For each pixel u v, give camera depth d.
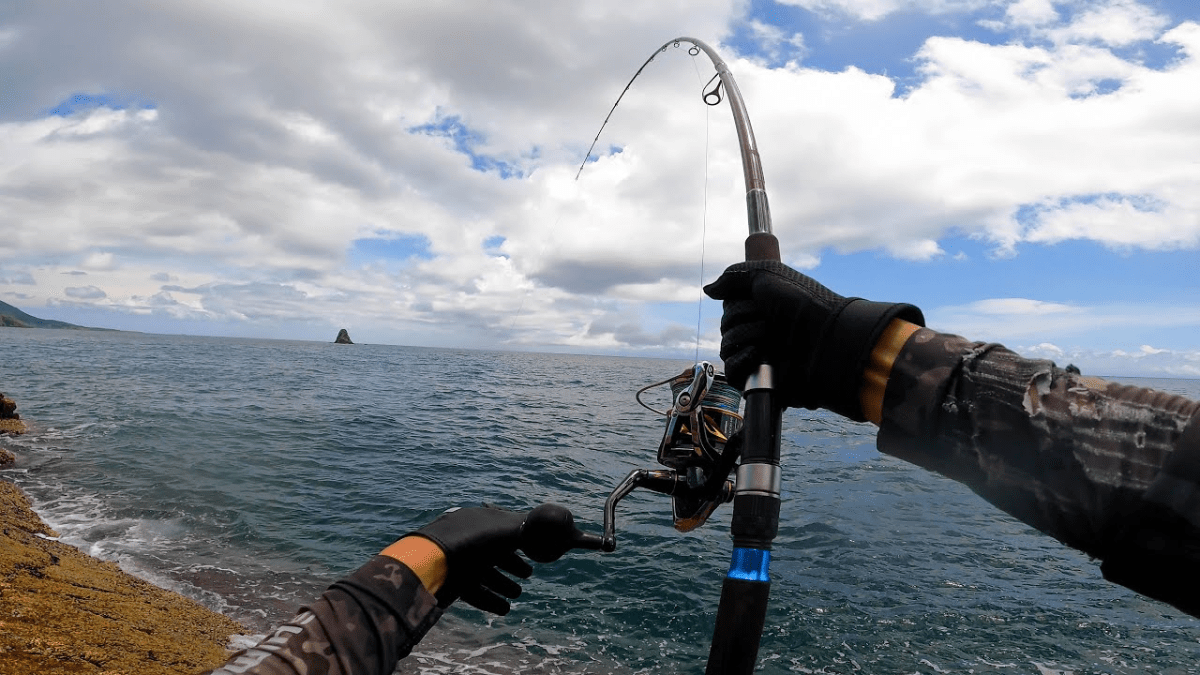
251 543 7.01
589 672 4.82
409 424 16.23
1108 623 5.59
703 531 7.93
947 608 5.84
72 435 12.16
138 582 5.43
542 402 24.03
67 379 23.08
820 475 11.10
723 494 1.28
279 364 41.00
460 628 5.37
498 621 5.50
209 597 5.60
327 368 40.06
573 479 10.81
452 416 18.50
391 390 26.36
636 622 5.56
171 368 31.50
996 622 5.60
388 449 12.62
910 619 5.63
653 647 5.19
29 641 3.79
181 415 15.24
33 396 17.55
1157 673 4.88
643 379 43.38
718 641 0.76
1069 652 5.14
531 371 51.19
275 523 7.68
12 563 4.83
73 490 8.59
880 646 5.20
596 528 8.00
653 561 6.88
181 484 9.03
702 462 1.28
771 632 5.38
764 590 0.75
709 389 1.34
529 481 10.50
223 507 8.12
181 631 4.61
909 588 6.25
